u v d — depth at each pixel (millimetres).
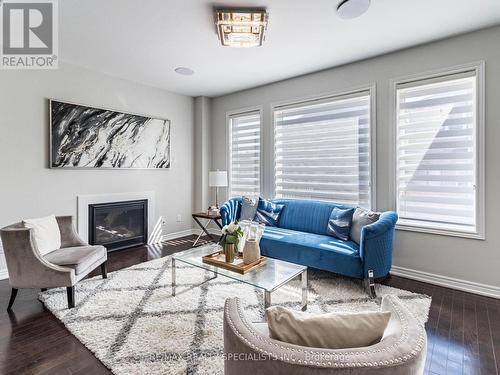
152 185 4426
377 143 3236
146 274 3055
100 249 2828
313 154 3852
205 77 3932
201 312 2232
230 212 3912
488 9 2295
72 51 3080
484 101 2596
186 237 4820
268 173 4270
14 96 3037
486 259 2609
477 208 2645
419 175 3031
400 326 902
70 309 2279
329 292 2633
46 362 1678
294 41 2855
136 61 3373
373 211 3266
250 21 2395
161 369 1596
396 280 2957
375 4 2229
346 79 3457
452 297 2557
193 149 5039
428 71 2883
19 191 3088
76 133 3492
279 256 3094
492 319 2172
